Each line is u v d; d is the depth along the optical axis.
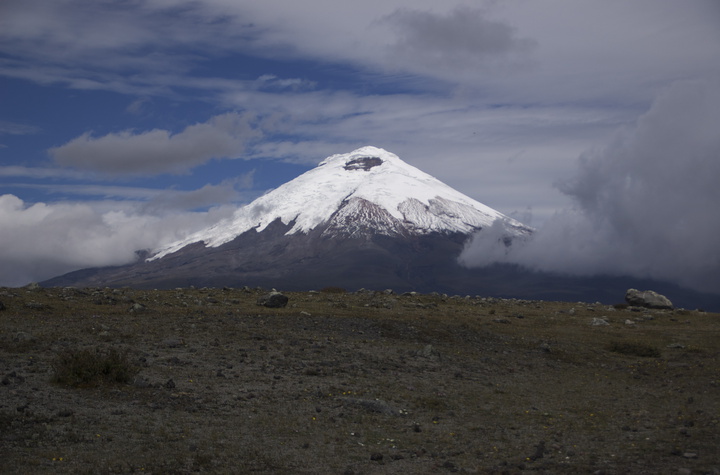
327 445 14.90
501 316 45.16
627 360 32.91
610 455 14.74
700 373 28.39
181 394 18.12
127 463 12.55
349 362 25.25
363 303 45.16
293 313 36.44
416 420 17.92
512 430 17.47
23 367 19.58
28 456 12.45
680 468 13.26
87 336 25.31
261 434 15.32
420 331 34.12
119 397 17.36
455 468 13.49
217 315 33.50
